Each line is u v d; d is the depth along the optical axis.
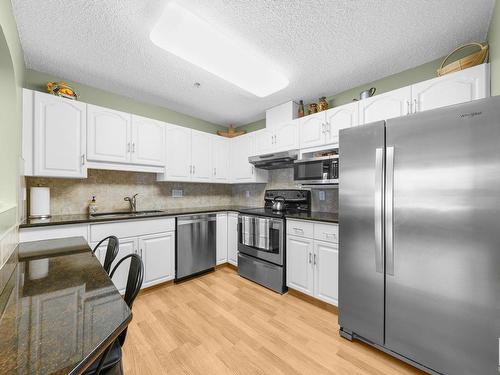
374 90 2.15
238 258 2.91
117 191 2.72
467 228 1.15
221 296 2.30
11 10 1.37
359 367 1.38
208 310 2.03
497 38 1.38
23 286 0.79
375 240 1.46
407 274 1.34
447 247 1.20
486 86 1.52
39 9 1.43
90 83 2.40
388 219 1.40
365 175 1.53
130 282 1.00
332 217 2.18
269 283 2.48
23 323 0.56
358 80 2.36
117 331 0.55
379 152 1.43
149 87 2.50
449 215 1.20
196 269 2.79
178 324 1.81
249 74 2.22
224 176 3.55
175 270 2.61
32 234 1.71
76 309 0.63
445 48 1.85
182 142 3.02
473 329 1.14
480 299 1.12
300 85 2.46
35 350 0.46
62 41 1.74
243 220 2.85
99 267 1.00
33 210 1.99
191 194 3.52
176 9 1.43
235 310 2.03
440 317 1.23
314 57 1.96
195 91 2.60
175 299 2.23
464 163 1.15
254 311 2.02
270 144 2.99
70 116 2.10
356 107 2.16
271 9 1.44
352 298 1.60
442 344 1.23
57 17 1.50
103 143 2.30
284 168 3.26
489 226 1.09
